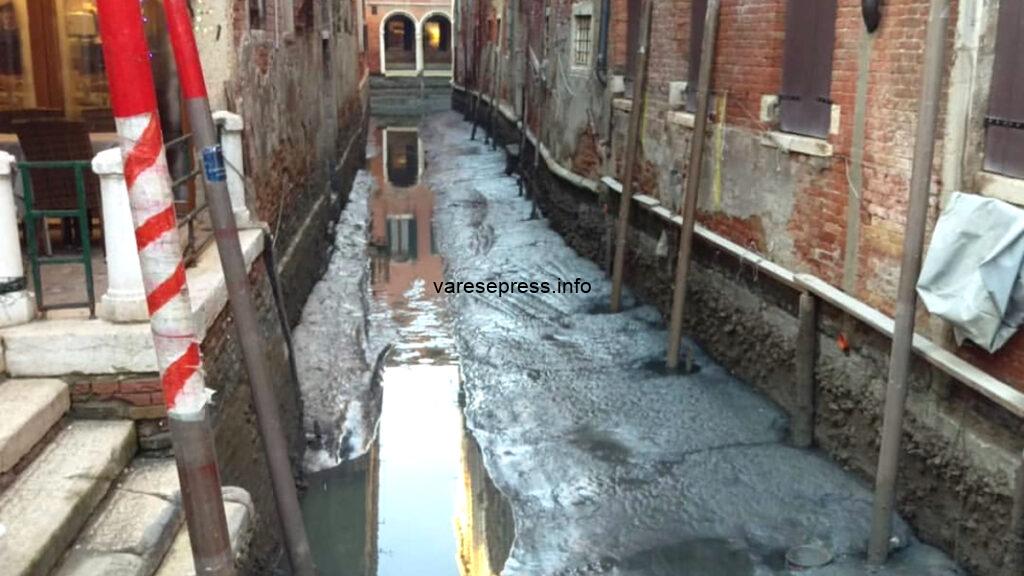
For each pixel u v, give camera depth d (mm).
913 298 4668
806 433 6441
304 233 10039
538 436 7000
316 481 7152
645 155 9914
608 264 10883
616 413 7215
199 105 3738
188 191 6516
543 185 14969
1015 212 4453
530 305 10305
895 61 5391
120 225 4586
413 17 43031
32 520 3736
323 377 8406
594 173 11922
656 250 9344
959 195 4762
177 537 4113
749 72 7359
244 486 5289
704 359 8195
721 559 5285
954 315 4633
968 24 4758
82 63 7535
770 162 7051
